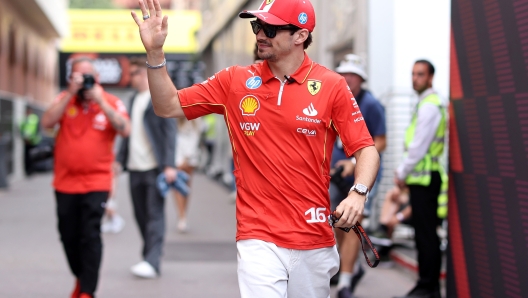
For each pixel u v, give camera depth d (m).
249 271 8.27
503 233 10.80
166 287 16.41
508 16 10.48
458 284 12.41
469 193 11.89
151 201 17.25
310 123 8.37
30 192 42.06
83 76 13.41
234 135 8.67
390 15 22.31
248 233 8.43
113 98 14.53
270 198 8.45
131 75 17.36
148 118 16.98
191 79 57.78
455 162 12.48
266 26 8.34
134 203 17.52
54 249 21.30
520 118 10.23
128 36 93.50
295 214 8.42
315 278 8.60
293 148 8.40
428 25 22.31
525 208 10.16
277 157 8.40
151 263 17.31
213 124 56.16
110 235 24.58
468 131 11.89
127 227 26.64
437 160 14.52
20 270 18.05
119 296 15.43
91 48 93.94
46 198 38.19
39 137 56.06
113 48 93.50
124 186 47.12
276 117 8.40
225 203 36.00
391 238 20.00
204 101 8.73
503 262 10.80
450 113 12.70
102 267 18.77
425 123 14.16
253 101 8.48
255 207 8.49
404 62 22.36
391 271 18.77
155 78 8.51
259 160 8.46
